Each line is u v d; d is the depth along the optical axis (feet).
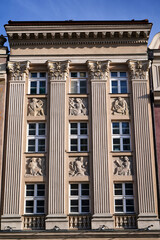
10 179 84.17
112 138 89.25
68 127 89.40
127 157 86.89
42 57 94.07
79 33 93.66
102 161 85.46
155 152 86.53
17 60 93.76
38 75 94.89
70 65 94.22
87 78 94.22
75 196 84.64
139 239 79.77
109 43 95.09
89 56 94.02
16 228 81.00
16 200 82.84
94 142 86.89
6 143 86.99
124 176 85.15
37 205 84.23
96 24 93.50
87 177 85.15
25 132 89.04
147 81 91.97
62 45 95.04
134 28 93.76
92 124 88.33
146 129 87.76
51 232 79.87
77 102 91.30
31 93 93.30
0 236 79.87
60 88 91.30
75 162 86.17
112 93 91.81
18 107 89.86
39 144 88.94
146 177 84.23
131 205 84.02
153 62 94.27
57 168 84.94
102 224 80.94
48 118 89.76
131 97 91.45
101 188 83.51
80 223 82.23
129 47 94.94
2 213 82.38
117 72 94.84
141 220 81.10
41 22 94.43
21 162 85.71
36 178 85.10
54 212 82.07
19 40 95.30
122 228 81.66
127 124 90.33
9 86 92.02
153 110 89.92
